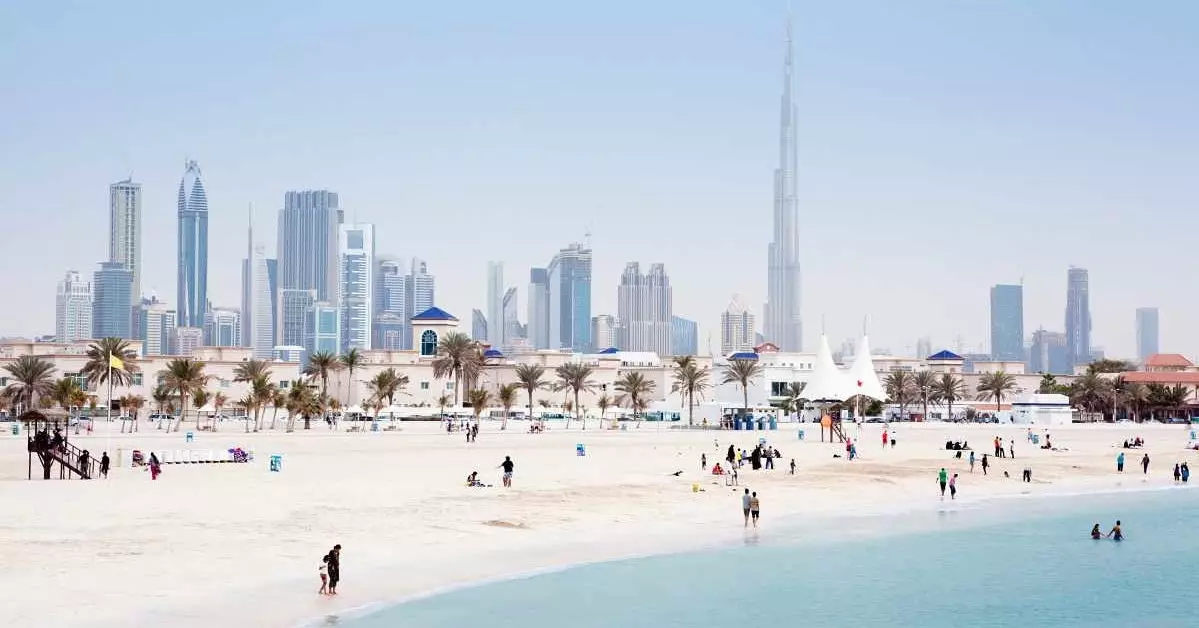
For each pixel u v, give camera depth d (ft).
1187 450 428.15
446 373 648.38
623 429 554.46
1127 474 326.65
